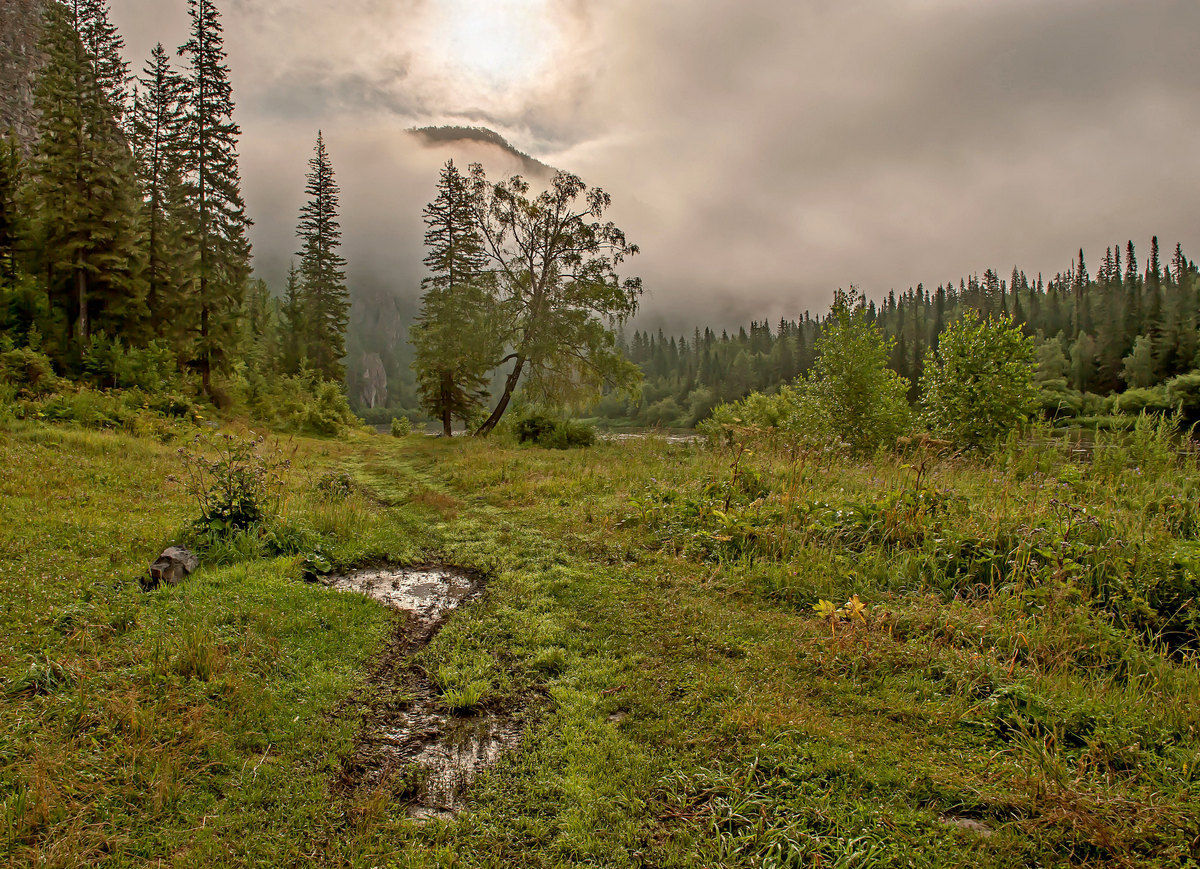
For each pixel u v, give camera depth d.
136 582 4.80
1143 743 2.97
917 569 5.24
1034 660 3.77
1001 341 11.45
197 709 3.22
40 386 15.29
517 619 4.86
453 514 8.75
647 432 18.95
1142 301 62.91
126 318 23.53
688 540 6.64
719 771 2.88
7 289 21.38
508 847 2.50
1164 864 2.19
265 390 32.81
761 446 11.03
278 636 4.26
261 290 56.09
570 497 9.54
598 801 2.75
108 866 2.29
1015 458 10.10
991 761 2.87
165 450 11.41
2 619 3.94
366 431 38.62
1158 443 9.09
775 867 2.29
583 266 24.77
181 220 25.48
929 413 12.52
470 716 3.54
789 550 5.99
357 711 3.54
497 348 25.36
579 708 3.55
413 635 4.68
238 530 6.16
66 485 7.59
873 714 3.33
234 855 2.39
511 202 24.56
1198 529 5.57
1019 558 5.02
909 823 2.46
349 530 7.14
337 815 2.66
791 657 4.01
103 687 3.33
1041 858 2.28
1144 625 4.23
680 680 3.79
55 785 2.58
